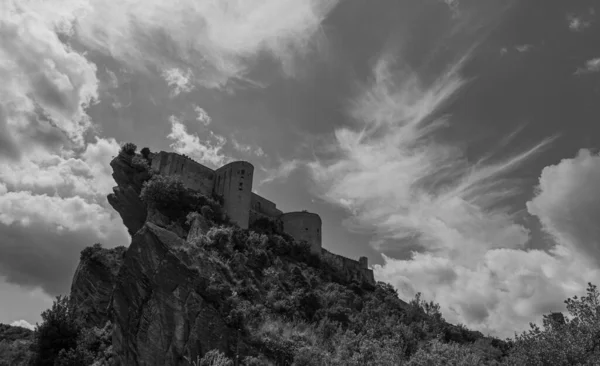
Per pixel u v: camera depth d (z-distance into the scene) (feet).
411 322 339.98
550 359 122.72
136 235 219.20
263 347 193.98
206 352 183.32
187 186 348.59
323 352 195.52
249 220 365.20
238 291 226.58
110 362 214.90
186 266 206.28
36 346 250.37
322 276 349.00
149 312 198.49
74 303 324.80
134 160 347.15
